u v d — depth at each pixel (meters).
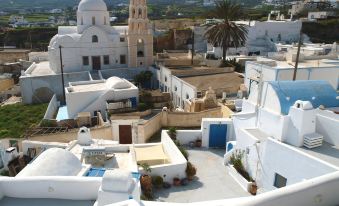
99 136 23.77
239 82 34.75
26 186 8.51
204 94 30.06
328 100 16.42
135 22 46.28
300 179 12.59
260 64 31.83
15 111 36.28
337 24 76.81
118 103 29.72
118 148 16.19
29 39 90.31
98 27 45.44
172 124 26.81
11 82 52.56
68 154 11.90
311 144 13.74
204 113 26.42
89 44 45.50
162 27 90.88
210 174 17.14
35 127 26.72
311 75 30.14
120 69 45.31
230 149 19.02
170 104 33.19
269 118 15.70
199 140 21.16
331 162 12.41
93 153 14.26
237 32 44.91
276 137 15.11
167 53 55.16
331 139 14.37
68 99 30.67
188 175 16.28
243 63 45.59
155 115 26.09
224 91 32.06
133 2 45.78
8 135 27.17
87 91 31.05
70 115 31.19
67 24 139.12
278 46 55.38
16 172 15.80
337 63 34.41
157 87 43.53
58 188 8.48
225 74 38.38
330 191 6.20
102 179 7.66
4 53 65.25
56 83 41.84
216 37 45.09
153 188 15.39
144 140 23.66
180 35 71.25
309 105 13.79
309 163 12.12
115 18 129.75
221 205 5.59
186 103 30.47
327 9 103.31
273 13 94.69
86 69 46.25
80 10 47.25
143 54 48.81
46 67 49.19
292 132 14.30
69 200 8.48
